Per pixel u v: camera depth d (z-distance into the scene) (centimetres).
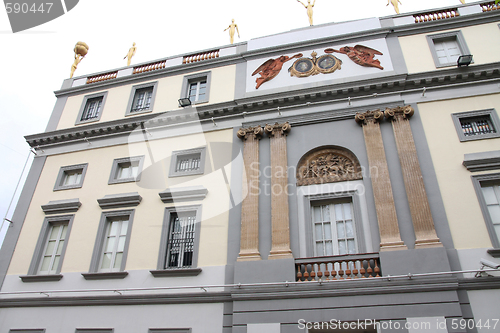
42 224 1538
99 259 1402
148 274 1305
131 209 1466
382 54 1552
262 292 1134
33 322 1304
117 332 1216
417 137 1316
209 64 1786
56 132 1767
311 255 1209
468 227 1126
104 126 1719
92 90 1930
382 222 1177
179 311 1208
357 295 1073
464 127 1333
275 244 1225
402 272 1069
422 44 1549
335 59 1589
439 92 1401
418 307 1019
